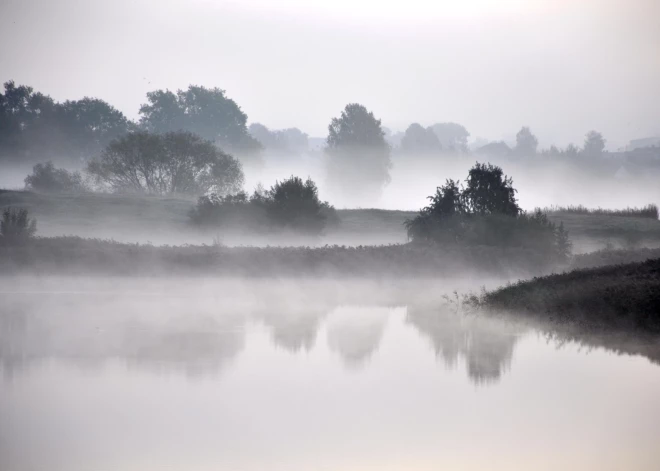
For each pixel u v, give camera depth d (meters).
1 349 57.31
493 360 53.94
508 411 40.16
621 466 31.88
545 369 50.69
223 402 41.88
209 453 33.41
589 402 41.97
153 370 50.31
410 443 34.84
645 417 39.12
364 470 31.12
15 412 39.91
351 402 42.00
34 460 32.53
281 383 46.56
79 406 41.03
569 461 32.34
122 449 34.00
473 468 31.70
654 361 53.38
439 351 57.09
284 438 35.62
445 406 41.31
